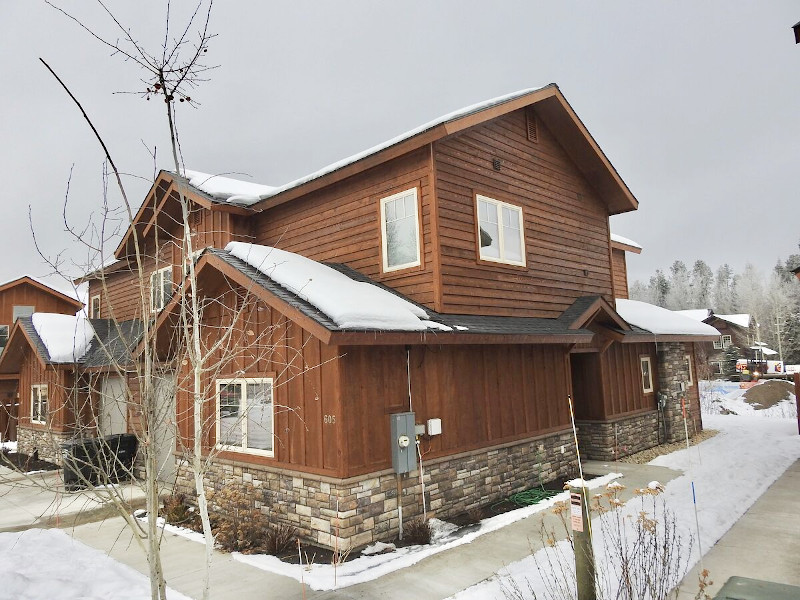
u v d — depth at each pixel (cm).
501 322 905
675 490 886
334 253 1025
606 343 1160
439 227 855
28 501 982
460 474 812
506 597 490
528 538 671
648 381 1371
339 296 704
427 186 866
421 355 783
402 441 706
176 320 803
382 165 947
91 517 857
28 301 2234
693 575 545
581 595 434
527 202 1060
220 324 875
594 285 1228
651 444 1321
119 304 1662
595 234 1263
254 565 621
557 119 1133
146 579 582
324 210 1053
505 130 1032
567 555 598
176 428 449
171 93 398
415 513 732
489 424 880
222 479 839
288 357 746
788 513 750
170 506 837
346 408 670
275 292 690
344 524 647
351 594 530
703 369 3375
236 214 1194
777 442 1334
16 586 561
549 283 1085
